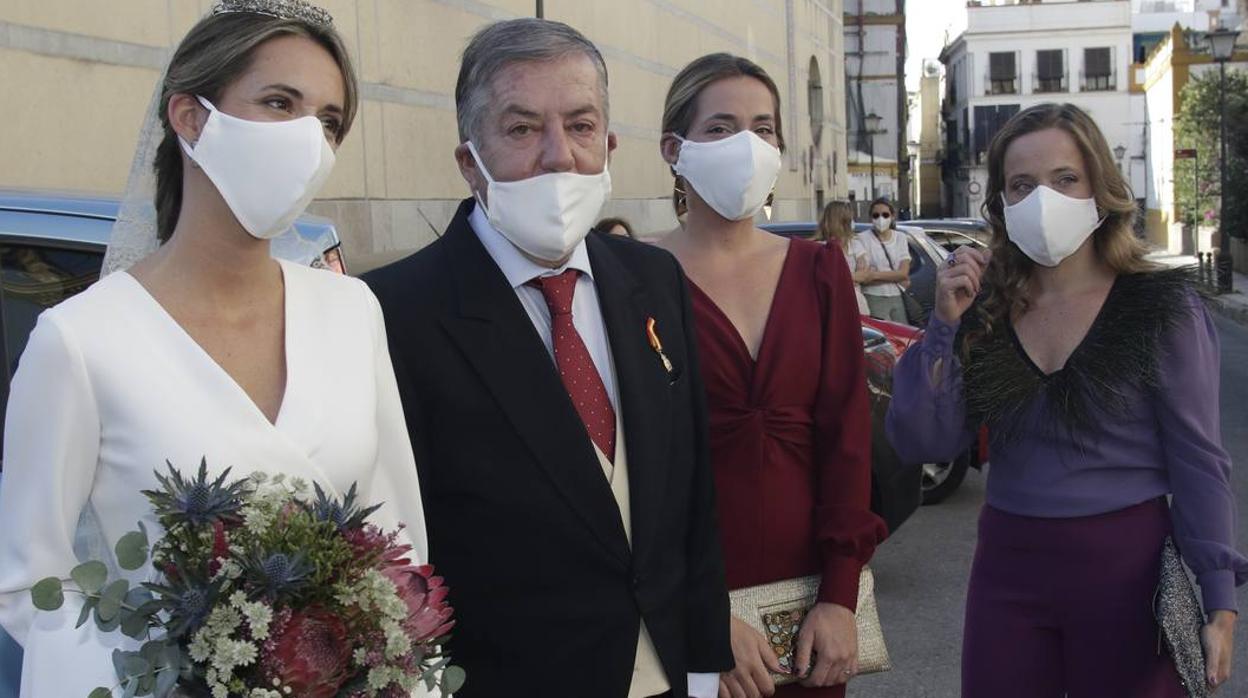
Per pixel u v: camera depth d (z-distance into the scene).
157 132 2.10
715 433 2.76
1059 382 2.77
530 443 2.26
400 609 1.69
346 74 1.98
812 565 2.79
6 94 6.09
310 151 1.83
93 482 1.75
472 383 2.27
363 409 1.93
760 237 2.96
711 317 2.79
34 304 3.17
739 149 2.80
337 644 1.65
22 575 1.71
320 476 1.82
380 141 9.88
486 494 2.26
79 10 6.58
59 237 3.21
